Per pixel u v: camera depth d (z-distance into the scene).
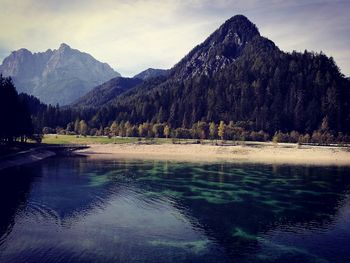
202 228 46.59
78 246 38.78
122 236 42.56
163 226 46.94
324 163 124.88
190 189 72.44
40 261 34.56
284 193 69.44
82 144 174.50
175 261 35.78
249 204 60.03
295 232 45.75
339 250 39.75
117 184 76.50
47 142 182.88
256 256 37.75
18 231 43.12
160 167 108.38
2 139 124.00
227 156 148.75
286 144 173.50
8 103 110.19
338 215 53.81
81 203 58.16
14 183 75.00
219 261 36.16
